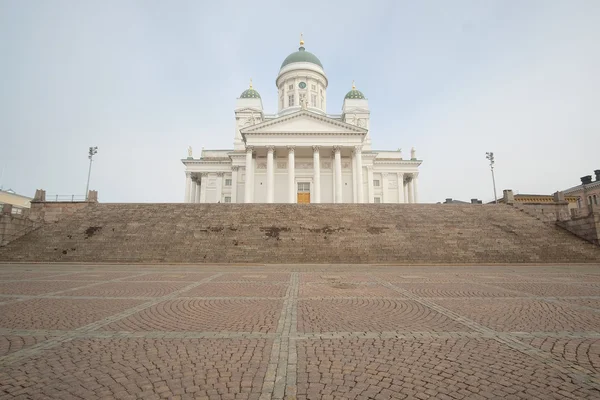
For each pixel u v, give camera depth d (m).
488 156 47.91
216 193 67.00
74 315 7.16
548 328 6.16
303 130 48.59
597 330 6.04
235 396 3.60
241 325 6.41
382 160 69.06
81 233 23.98
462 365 4.46
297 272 15.72
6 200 50.44
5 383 3.88
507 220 26.14
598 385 3.84
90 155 43.81
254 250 21.64
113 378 4.04
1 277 13.62
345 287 11.09
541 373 4.18
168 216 26.77
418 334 5.82
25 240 23.09
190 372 4.23
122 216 26.77
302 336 5.73
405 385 3.87
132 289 10.65
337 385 3.88
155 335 5.78
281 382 3.95
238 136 66.69
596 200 52.75
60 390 3.72
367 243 22.36
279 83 66.50
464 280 12.86
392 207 29.19
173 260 20.58
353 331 6.00
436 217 26.77
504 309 7.72
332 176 51.22
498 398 3.55
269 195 47.22
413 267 18.16
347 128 48.59
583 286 11.23
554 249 21.48
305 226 25.00
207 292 10.10
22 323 6.50
